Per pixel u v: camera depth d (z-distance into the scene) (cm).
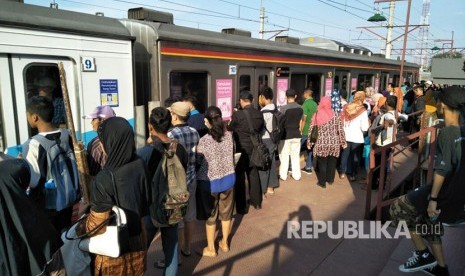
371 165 497
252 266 387
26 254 201
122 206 230
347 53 1200
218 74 661
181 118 368
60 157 290
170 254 316
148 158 308
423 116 621
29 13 398
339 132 630
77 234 233
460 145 299
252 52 740
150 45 549
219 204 407
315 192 621
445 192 310
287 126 666
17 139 394
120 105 500
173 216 288
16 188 200
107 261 229
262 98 580
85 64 451
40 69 412
